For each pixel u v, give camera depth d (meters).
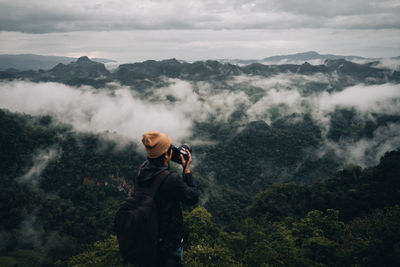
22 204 126.44
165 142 2.07
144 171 2.11
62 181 162.75
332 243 9.31
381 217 12.03
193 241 11.42
